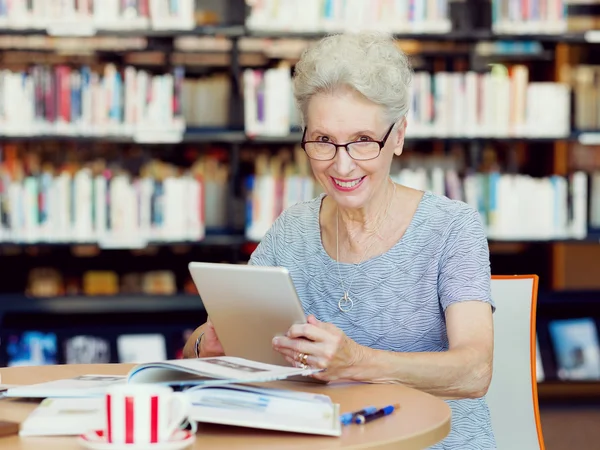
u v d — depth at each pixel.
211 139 4.41
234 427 1.31
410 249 1.87
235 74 4.52
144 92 4.35
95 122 4.33
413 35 4.46
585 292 4.84
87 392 1.44
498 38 4.52
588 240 4.53
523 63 4.95
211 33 4.39
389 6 4.45
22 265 4.84
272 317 1.59
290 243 2.00
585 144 4.89
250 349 1.70
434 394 1.64
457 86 4.46
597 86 4.70
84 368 1.80
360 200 1.79
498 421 2.09
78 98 4.31
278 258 2.00
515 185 4.51
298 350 1.52
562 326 4.80
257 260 2.04
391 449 1.25
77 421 1.28
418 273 1.86
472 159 4.64
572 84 4.75
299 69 1.78
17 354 4.45
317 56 1.74
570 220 4.54
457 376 1.63
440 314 1.85
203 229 4.43
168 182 4.38
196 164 4.68
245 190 4.57
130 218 4.36
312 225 1.98
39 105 4.29
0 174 4.32
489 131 4.50
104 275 4.68
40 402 1.49
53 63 4.75
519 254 5.09
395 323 1.86
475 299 1.78
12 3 4.29
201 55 4.82
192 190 4.39
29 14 4.30
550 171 4.93
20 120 4.29
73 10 4.31
